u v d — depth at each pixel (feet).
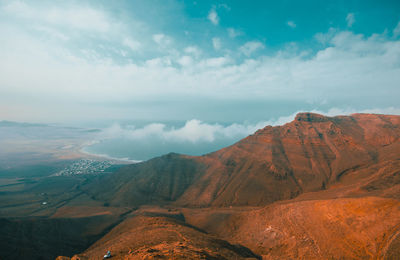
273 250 201.16
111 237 276.21
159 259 109.70
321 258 168.35
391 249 143.13
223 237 262.47
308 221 213.05
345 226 184.96
